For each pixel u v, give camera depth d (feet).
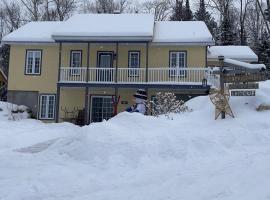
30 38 99.09
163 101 63.98
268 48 147.43
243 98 57.62
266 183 22.61
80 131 44.80
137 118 50.70
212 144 38.93
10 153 42.63
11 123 78.07
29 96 99.40
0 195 24.68
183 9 181.98
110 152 37.40
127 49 96.17
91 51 97.60
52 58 99.30
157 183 26.78
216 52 104.53
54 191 25.73
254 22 182.80
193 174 28.40
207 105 59.62
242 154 35.65
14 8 187.01
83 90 96.84
